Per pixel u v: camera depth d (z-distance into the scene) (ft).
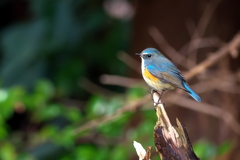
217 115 37.24
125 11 52.80
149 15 41.81
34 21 48.19
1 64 47.29
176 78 29.76
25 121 52.31
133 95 34.58
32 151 43.70
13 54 47.01
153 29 40.57
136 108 32.89
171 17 40.55
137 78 42.65
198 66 33.24
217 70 38.04
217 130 38.40
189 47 38.91
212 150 32.73
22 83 46.55
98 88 48.39
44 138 35.06
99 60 49.01
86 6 49.29
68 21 46.73
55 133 34.45
